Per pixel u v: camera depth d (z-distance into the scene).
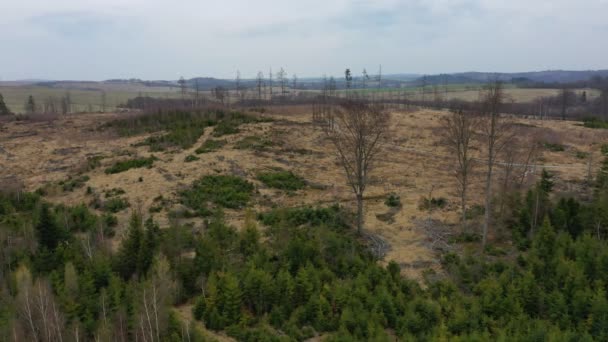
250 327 23.12
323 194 42.47
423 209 38.72
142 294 21.70
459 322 21.83
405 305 23.33
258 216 36.22
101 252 27.84
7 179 45.44
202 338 20.91
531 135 51.78
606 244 27.31
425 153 55.84
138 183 42.59
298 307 23.64
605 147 54.41
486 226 30.84
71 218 33.75
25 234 29.67
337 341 20.59
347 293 23.91
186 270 26.03
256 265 26.41
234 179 43.34
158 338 20.48
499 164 49.56
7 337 19.89
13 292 24.03
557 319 22.38
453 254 29.97
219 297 23.42
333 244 29.19
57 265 26.53
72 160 51.69
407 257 30.94
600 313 21.38
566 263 25.05
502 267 27.08
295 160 51.00
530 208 32.31
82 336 21.00
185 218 36.31
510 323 21.44
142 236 28.17
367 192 43.12
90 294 23.70
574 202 31.77
